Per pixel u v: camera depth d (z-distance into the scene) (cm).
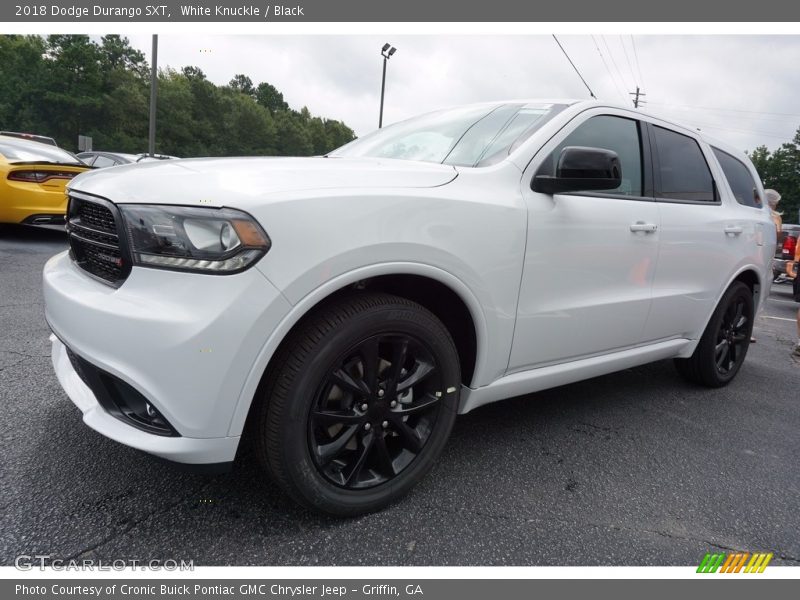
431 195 183
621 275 258
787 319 741
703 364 350
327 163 194
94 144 5803
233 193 151
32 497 184
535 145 225
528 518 196
